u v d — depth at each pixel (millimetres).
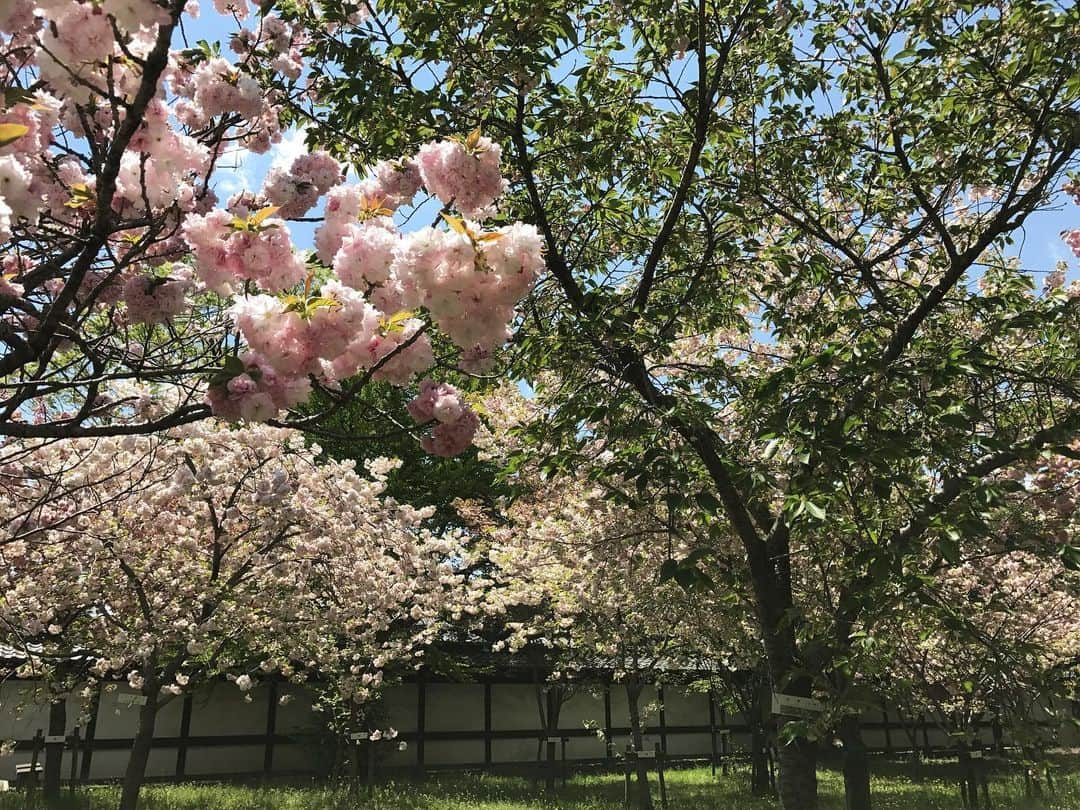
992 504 3852
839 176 7258
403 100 5227
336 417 10930
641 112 6605
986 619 8195
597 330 5238
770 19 5645
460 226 2070
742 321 7219
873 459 3803
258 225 2369
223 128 3195
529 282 2164
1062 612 9445
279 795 13430
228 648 9773
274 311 2271
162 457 7738
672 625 11555
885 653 5199
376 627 10891
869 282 6551
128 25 1964
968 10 5629
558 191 7176
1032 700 4281
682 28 5707
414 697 18812
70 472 7320
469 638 17938
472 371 3348
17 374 3998
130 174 2623
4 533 6770
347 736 13891
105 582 8531
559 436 5551
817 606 6039
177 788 14070
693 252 7250
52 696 9508
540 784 16016
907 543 4109
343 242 2488
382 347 2586
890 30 6066
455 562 13258
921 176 6469
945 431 4316
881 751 23031
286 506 8523
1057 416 5473
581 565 10672
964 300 6141
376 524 9844
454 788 15000
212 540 9070
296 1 5027
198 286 3256
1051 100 5594
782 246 7062
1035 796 11977
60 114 2736
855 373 4215
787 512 3906
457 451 3270
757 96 6645
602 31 6074
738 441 5422
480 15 5180
